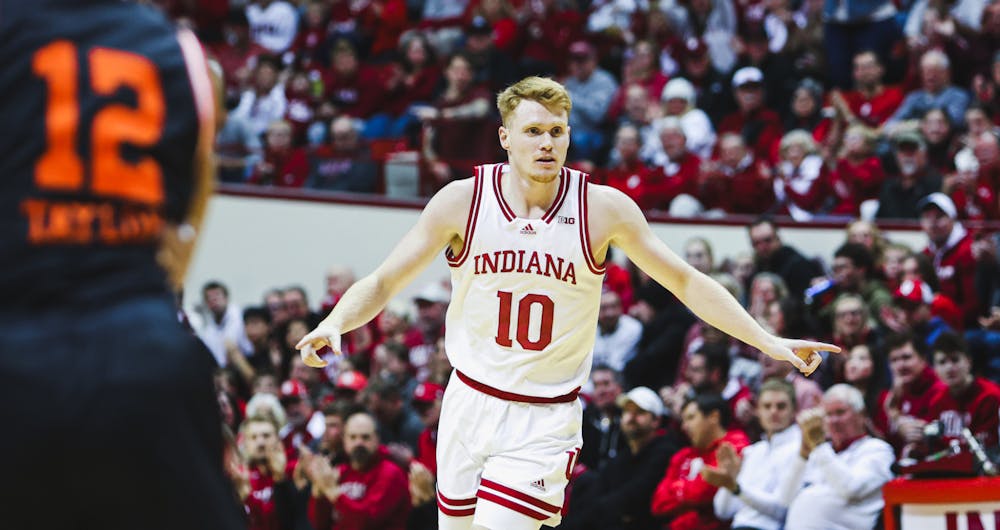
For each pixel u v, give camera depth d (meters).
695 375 14.59
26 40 4.20
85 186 4.14
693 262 17.36
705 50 23.70
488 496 7.93
